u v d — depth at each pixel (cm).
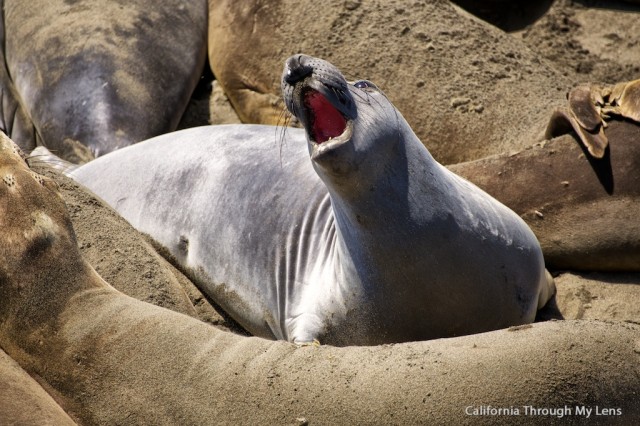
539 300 2472
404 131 2217
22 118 3741
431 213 2197
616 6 4006
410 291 2216
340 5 3500
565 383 1786
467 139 3125
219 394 1933
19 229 2212
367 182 2142
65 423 1934
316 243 2534
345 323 2341
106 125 3453
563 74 3525
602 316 2530
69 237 2262
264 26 3594
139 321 2114
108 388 2011
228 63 3656
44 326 2141
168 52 3669
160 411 1952
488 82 3231
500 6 4034
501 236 2295
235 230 2686
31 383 2033
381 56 3338
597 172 2702
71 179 2864
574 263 2733
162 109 3556
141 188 2925
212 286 2750
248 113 3600
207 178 2808
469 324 2262
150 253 2650
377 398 1828
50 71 3641
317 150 2098
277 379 1919
